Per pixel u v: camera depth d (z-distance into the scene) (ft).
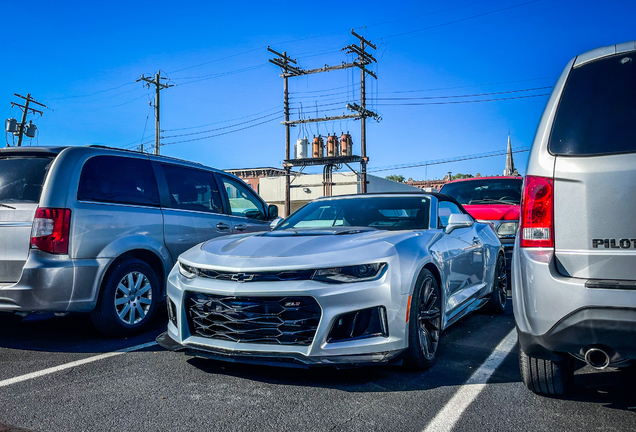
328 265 10.33
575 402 9.30
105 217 14.70
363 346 10.02
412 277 10.81
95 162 15.07
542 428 8.17
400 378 10.82
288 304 10.31
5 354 13.01
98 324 14.49
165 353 13.02
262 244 11.78
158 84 108.68
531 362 9.04
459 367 11.61
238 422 8.55
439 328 12.25
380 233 12.42
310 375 11.04
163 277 16.71
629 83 8.18
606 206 7.67
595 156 7.88
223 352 10.58
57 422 8.59
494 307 18.10
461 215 13.93
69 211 13.79
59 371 11.45
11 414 8.94
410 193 15.69
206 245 12.81
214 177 19.99
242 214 20.92
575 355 7.88
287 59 88.53
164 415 8.87
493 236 18.78
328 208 15.81
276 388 10.21
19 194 13.93
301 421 8.57
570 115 8.36
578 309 7.54
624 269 7.48
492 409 9.00
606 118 8.07
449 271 13.34
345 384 10.44
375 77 86.12
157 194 16.92
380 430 8.19
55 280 13.33
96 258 14.21
